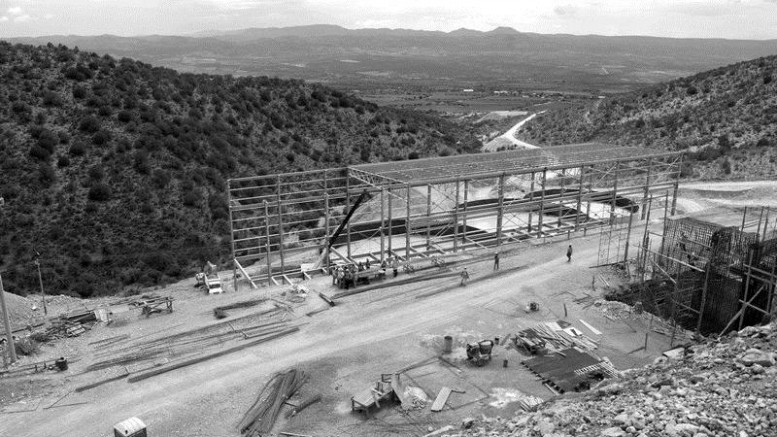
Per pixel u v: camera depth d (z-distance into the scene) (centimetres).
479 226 5278
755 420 1334
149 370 2598
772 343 1761
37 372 2573
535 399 2259
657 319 3077
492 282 3634
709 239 3152
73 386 2484
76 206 4838
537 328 2948
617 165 4662
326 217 4019
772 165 6450
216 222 5225
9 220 4556
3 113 5397
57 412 2306
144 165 5362
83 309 3247
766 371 1568
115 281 4319
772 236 3306
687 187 6031
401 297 3425
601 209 5522
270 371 2609
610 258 4012
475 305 3294
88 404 2362
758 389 1488
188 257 4700
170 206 5156
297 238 5266
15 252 4369
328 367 2627
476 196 5822
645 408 1456
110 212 4888
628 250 4116
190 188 5422
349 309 3269
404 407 2289
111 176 5191
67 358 2711
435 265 3950
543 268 3856
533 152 4981
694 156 7306
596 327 3008
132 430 2012
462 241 4588
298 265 4106
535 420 1628
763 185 5897
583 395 1894
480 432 1747
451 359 2681
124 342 2872
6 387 2445
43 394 2423
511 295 3419
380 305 3316
